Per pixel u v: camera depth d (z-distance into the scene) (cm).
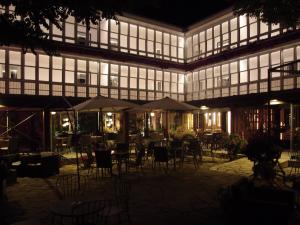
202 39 2583
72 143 1593
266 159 619
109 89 2309
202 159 1461
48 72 2039
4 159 1051
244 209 533
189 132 1752
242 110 2042
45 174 1054
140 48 2503
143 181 967
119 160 1107
